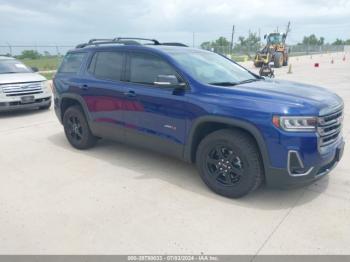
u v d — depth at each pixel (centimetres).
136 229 325
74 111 551
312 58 4462
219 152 382
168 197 389
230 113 359
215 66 457
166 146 433
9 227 331
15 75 897
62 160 517
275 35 2897
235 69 479
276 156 340
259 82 434
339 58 4412
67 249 296
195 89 394
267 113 338
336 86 1366
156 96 424
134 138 470
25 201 384
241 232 319
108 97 486
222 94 375
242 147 358
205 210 359
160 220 341
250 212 354
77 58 558
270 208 362
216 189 392
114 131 494
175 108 407
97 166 488
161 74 429
